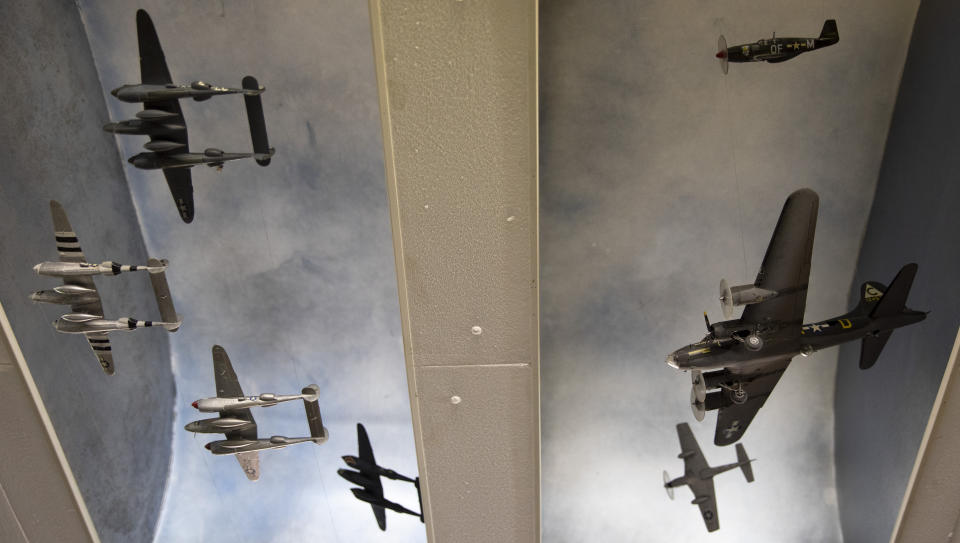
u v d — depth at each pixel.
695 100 1.93
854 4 1.71
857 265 1.94
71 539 1.99
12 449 1.83
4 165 1.78
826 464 2.32
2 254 1.82
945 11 1.58
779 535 2.47
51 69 1.84
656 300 2.22
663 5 1.82
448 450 1.78
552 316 2.31
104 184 2.04
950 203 1.62
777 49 1.75
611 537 2.69
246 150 2.07
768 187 1.98
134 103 1.92
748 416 2.06
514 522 1.90
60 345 2.03
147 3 1.84
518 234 1.42
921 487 1.72
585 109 1.99
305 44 1.94
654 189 2.07
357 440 2.62
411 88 1.28
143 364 2.32
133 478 2.34
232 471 2.59
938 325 1.69
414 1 1.20
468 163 1.35
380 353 2.46
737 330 1.78
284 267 2.30
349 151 2.11
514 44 1.23
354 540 2.70
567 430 2.54
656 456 2.52
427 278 1.50
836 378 2.20
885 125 1.81
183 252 2.23
